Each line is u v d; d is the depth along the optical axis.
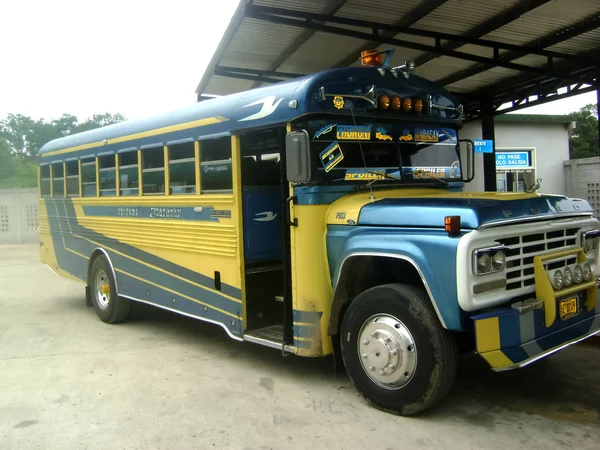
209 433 4.19
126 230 7.23
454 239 3.88
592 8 8.12
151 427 4.33
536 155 17.28
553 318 4.16
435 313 4.05
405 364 4.18
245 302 5.47
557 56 9.94
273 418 4.43
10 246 19.66
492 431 4.06
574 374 5.21
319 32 9.09
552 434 3.99
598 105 10.53
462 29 8.98
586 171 13.55
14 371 5.77
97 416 4.57
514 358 3.90
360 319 4.47
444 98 5.59
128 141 7.08
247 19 8.41
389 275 4.77
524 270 4.23
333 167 4.84
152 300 6.83
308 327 4.82
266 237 5.63
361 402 4.68
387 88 5.11
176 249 6.33
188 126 6.02
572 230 4.71
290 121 4.77
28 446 4.06
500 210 4.05
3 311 8.85
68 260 8.87
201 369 5.72
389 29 8.59
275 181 5.71
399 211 4.27
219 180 5.64
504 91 12.90
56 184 9.16
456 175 5.74
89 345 6.74
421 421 4.26
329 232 4.78
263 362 5.91
